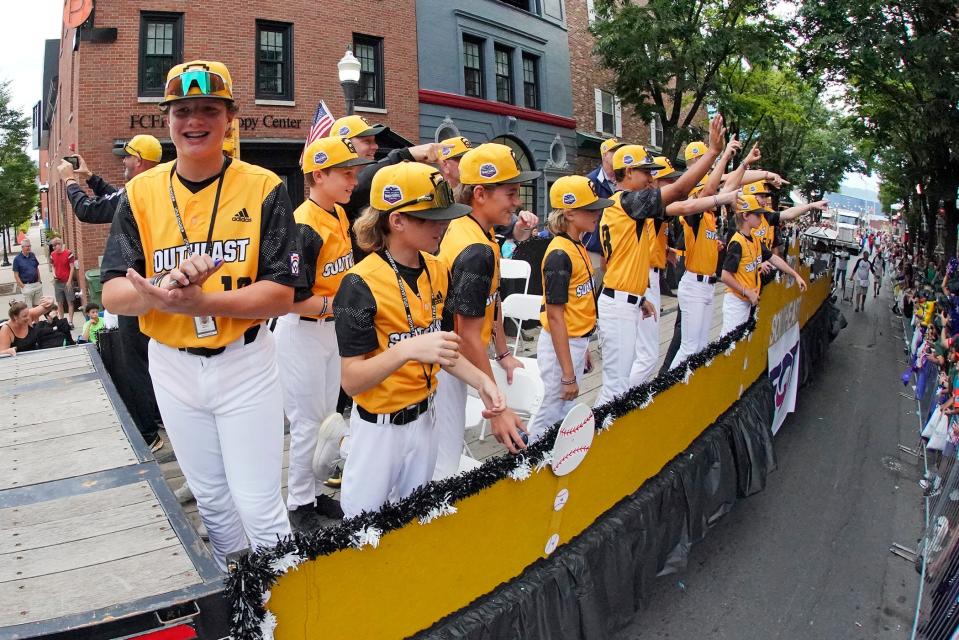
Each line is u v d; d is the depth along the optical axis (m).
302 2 13.18
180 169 2.23
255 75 12.82
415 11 15.05
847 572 4.44
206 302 2.06
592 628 2.88
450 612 2.31
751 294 5.69
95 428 3.08
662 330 8.97
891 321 16.42
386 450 2.49
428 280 2.55
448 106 15.80
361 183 4.06
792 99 23.38
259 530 2.41
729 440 4.83
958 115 12.29
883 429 7.39
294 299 2.41
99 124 11.63
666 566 3.86
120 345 4.48
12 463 2.69
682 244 7.27
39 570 1.84
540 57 18.52
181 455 2.42
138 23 11.79
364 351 2.32
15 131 30.19
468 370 2.37
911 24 11.88
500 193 3.10
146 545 2.00
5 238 33.22
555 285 3.74
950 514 4.16
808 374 8.55
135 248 2.25
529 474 2.55
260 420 2.35
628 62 16.41
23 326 6.12
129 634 1.58
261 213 2.28
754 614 3.91
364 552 1.92
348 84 8.55
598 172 6.01
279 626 1.71
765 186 6.21
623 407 3.27
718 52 15.43
